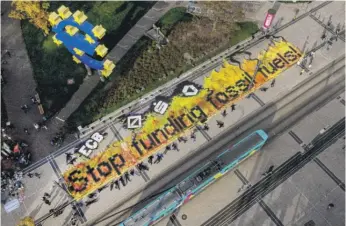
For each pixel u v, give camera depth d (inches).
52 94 3002.0
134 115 2947.8
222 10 3420.3
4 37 3260.3
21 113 2930.6
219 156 2596.0
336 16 3511.3
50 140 2829.7
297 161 2802.7
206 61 3189.0
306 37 3376.0
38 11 3006.9
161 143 2839.6
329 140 2893.7
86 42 2728.8
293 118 2974.9
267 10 3486.7
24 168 2711.6
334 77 3169.3
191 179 2506.2
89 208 2591.0
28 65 3132.4
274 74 3161.9
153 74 3102.9
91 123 2893.7
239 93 3065.9
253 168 2763.3
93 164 2748.5
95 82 3051.2
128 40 3245.6
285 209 2620.6
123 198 2635.3
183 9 3432.6
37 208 2583.7
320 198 2667.3
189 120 2938.0
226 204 2628.0
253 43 3324.3
